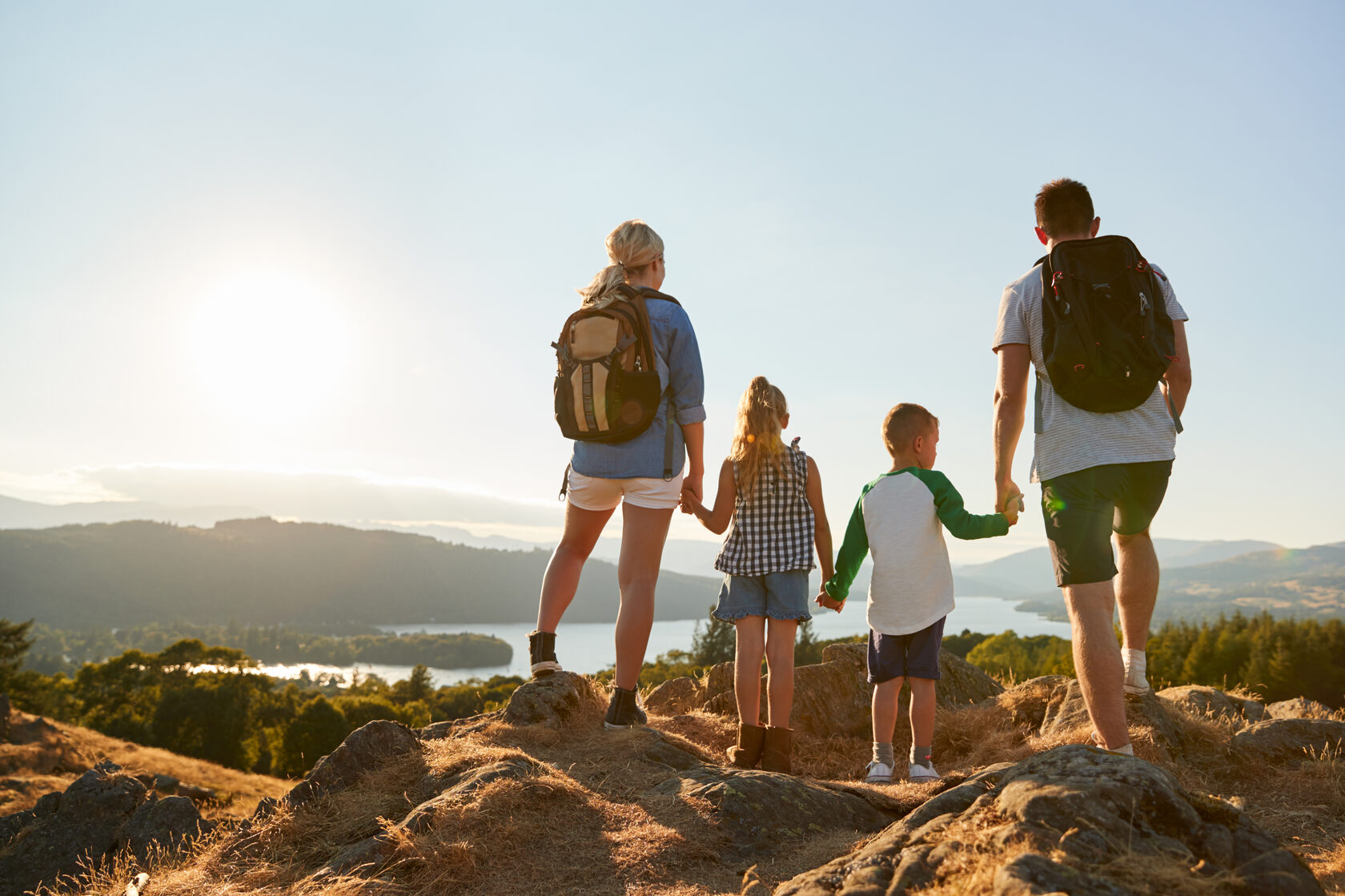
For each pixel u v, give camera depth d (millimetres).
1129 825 1549
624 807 2572
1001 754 3809
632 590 3615
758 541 3668
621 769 2969
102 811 4102
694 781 2676
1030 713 4180
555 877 2152
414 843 2268
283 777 58156
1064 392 2734
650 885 2066
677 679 5262
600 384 3375
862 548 3807
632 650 3594
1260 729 3270
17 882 3705
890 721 3516
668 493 3609
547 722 3564
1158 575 3299
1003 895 1311
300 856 2518
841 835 2355
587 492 3729
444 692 98875
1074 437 2748
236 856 2578
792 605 3588
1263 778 3025
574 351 3482
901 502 3646
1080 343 2672
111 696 76250
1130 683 3430
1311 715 3908
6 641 66500
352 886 2096
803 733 4594
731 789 2520
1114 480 2707
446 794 2568
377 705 75062
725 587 3762
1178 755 3240
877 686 3576
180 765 29469
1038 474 2881
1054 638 88688
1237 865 1509
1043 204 3082
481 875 2166
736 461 3768
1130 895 1317
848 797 2695
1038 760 1889
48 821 4090
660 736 3297
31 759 23156
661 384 3508
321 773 3004
